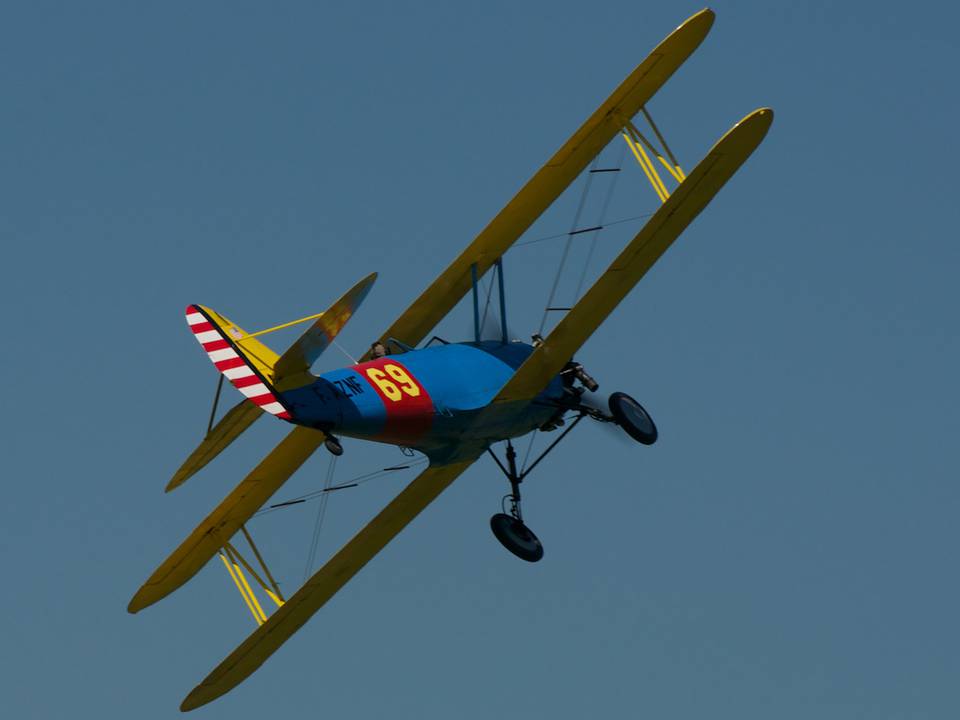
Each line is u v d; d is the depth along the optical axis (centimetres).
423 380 8131
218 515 8900
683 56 8512
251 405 8150
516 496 8919
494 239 8906
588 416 8919
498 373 8506
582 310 8181
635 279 8212
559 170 8775
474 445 8662
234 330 7638
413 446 8344
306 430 8606
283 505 8900
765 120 7644
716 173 7825
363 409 7762
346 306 7144
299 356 7369
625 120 8650
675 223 8012
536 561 8912
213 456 8512
